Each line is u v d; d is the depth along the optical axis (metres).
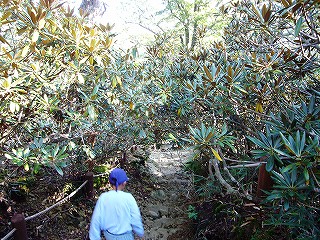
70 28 2.75
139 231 2.64
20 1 2.26
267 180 2.55
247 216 2.88
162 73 3.91
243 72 2.74
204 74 3.00
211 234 3.30
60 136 3.34
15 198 3.49
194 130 2.41
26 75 2.51
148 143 4.71
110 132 3.88
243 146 3.42
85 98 3.01
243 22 3.12
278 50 2.85
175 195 4.95
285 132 1.99
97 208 2.59
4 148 3.13
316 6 1.74
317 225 2.03
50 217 3.47
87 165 4.16
